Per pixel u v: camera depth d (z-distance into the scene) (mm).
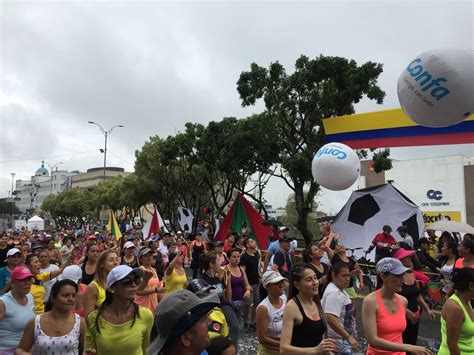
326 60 18531
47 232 30062
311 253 6285
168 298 2016
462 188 41906
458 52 4477
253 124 21922
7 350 4465
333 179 7863
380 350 3932
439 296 9867
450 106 4668
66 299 3881
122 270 3543
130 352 3473
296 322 3740
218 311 4496
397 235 11797
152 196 39031
